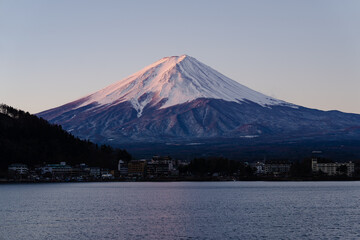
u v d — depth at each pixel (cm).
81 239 16288
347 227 18088
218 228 18062
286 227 18150
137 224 18950
